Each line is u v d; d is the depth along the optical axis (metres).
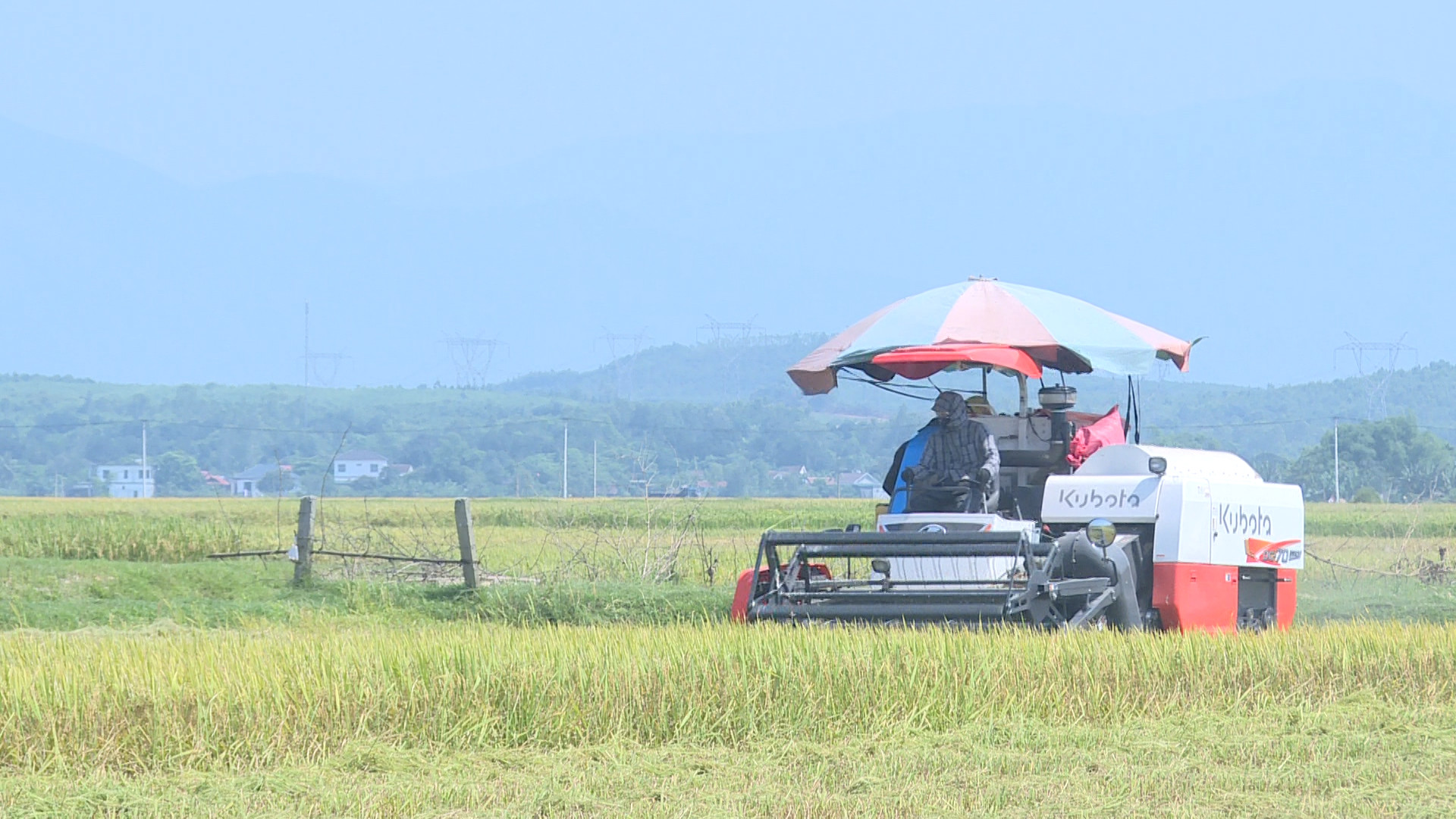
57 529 86.12
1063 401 46.72
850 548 42.72
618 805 27.45
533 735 32.66
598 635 39.12
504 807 27.44
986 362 43.47
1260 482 48.06
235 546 84.69
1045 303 46.81
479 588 64.69
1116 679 36.44
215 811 26.94
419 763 30.52
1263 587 48.34
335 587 66.75
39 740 30.34
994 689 35.38
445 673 33.69
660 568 71.06
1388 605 65.81
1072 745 32.41
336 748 31.47
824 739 33.06
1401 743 32.88
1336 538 133.00
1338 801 27.81
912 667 35.38
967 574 43.09
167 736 30.64
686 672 34.44
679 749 31.86
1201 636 39.28
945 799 27.98
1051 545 41.56
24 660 35.91
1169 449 45.91
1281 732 33.94
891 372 49.06
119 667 33.66
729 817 26.52
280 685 32.41
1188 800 27.91
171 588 67.38
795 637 37.00
